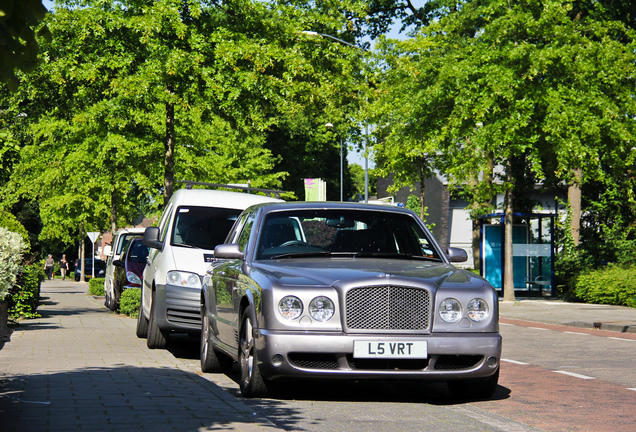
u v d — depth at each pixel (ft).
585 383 38.01
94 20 71.41
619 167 109.60
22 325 66.59
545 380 39.01
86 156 113.80
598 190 137.49
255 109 76.02
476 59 103.24
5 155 68.18
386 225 36.04
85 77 71.72
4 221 75.77
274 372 29.40
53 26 71.15
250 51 70.64
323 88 75.92
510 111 100.58
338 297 29.71
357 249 34.50
